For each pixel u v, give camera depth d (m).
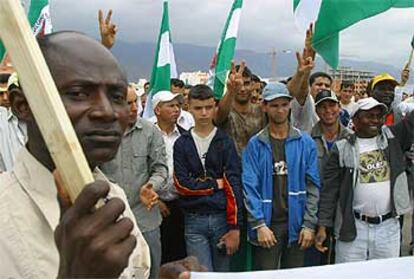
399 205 4.61
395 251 4.66
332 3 5.31
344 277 1.25
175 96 5.75
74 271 0.68
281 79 6.68
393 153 4.65
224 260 4.89
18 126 3.87
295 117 5.52
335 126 5.24
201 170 4.84
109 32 4.36
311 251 5.11
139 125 4.68
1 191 1.16
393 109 7.33
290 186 4.78
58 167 0.75
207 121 4.89
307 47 5.45
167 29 7.99
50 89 0.75
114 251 0.68
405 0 5.24
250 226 4.76
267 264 4.89
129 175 4.57
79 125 1.08
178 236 5.44
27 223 1.13
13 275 1.12
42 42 1.13
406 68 7.45
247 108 5.28
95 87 1.10
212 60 8.80
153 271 4.71
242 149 5.20
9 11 0.73
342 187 4.67
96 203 0.69
